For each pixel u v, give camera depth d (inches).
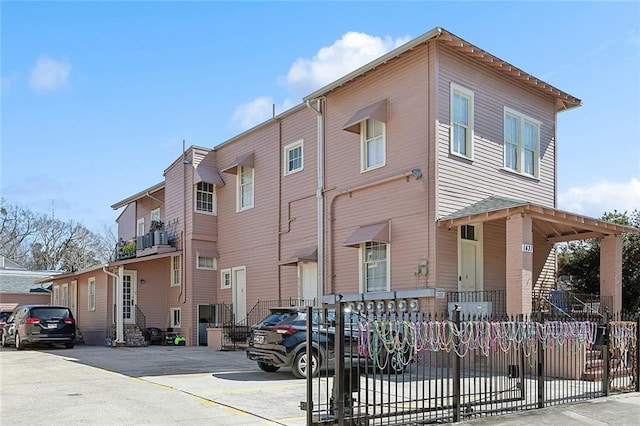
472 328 375.6
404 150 667.4
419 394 427.5
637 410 399.9
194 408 371.9
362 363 406.3
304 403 315.0
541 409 394.0
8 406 380.8
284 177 852.0
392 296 647.1
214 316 962.7
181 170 1005.2
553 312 606.2
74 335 881.5
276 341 505.7
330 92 770.2
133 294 996.6
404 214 659.4
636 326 493.4
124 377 513.3
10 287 1498.5
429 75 646.5
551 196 784.9
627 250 852.6
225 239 968.3
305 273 803.4
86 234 2512.3
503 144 719.7
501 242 701.3
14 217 2395.4
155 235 995.3
